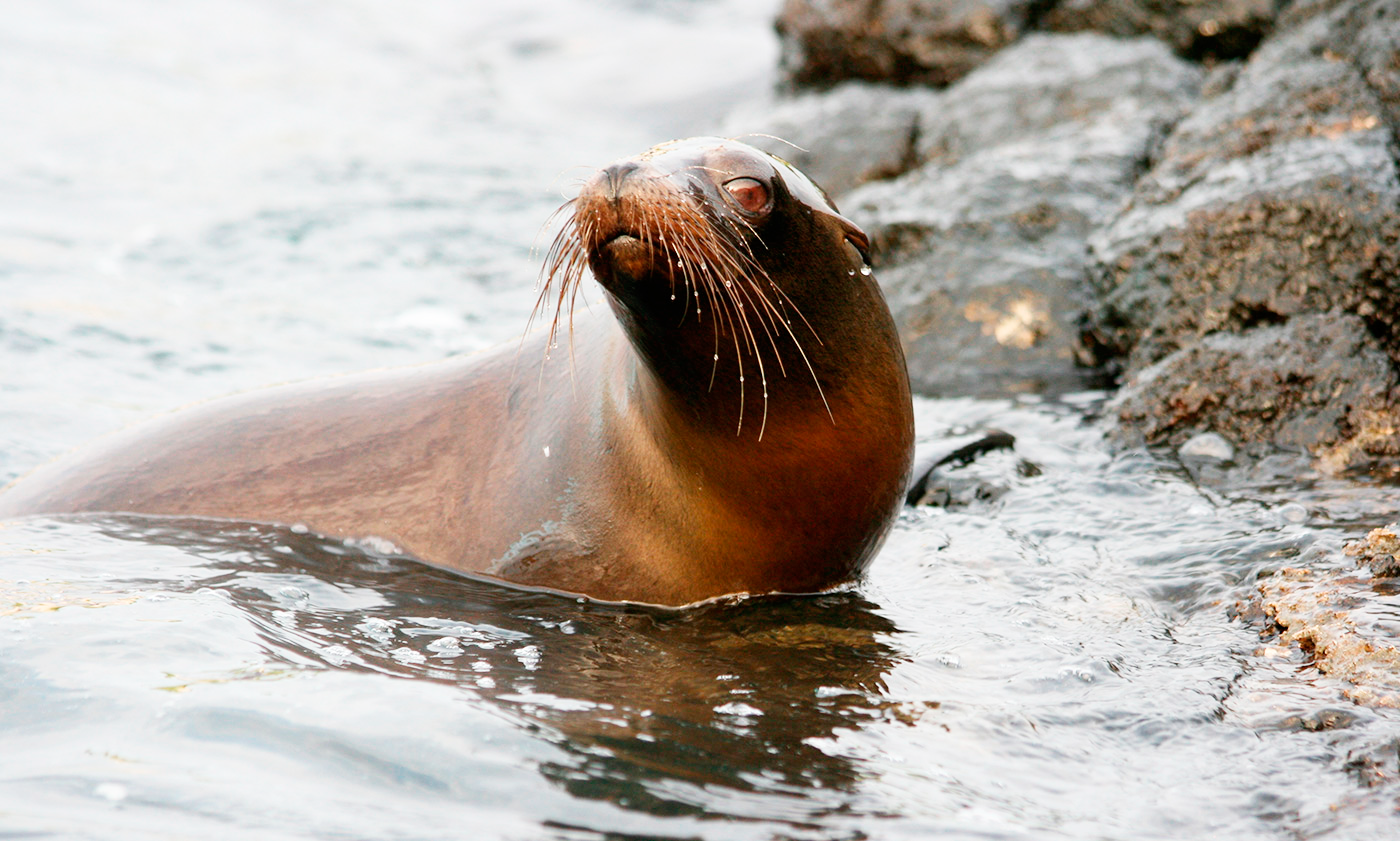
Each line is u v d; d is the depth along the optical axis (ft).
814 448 66.18
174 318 133.28
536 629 65.82
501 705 54.80
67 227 167.73
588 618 67.82
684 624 67.00
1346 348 96.37
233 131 226.79
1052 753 51.88
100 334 125.59
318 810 45.14
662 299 60.08
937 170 147.64
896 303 128.57
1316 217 103.24
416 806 45.80
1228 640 63.05
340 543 78.07
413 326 134.21
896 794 48.08
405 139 230.07
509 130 245.45
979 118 164.35
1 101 230.27
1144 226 114.32
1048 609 68.08
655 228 57.67
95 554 74.59
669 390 65.62
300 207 180.14
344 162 208.74
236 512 81.15
